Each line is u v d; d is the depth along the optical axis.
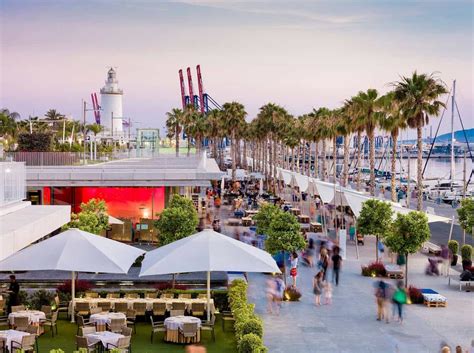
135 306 22.98
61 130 125.88
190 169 45.78
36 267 19.88
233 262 20.62
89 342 18.38
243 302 22.94
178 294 25.45
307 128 113.06
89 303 23.09
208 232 22.05
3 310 23.67
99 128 147.75
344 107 79.06
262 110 118.00
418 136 51.03
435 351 20.14
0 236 16.88
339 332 22.47
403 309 25.94
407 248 28.20
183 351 19.69
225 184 96.75
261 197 71.38
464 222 40.00
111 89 177.88
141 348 20.00
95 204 36.16
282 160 162.12
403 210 38.84
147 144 75.31
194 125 125.69
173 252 21.06
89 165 46.84
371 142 65.19
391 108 58.19
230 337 21.56
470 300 27.77
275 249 29.25
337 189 49.31
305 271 34.59
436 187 106.25
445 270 33.97
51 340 20.70
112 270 20.06
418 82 51.09
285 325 23.42
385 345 20.83
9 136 94.88
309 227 51.91
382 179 135.62
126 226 43.47
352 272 34.31
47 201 44.06
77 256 20.50
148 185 44.00
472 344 18.48
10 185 23.95
